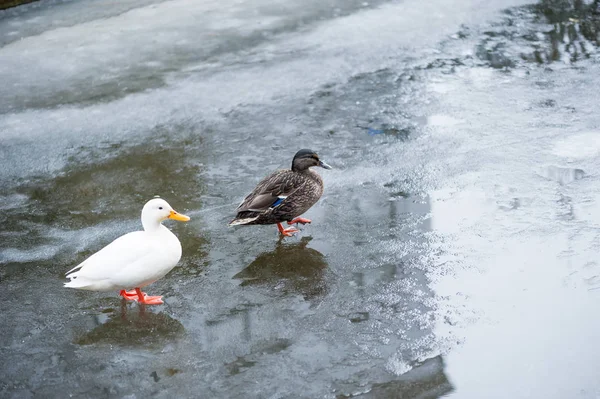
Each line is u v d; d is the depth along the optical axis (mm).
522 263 6004
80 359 5238
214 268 6320
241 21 13695
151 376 5016
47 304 5941
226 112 9805
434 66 10852
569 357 4922
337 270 6160
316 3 14555
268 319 5570
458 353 5035
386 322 5418
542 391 4641
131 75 11406
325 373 4926
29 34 13570
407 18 13203
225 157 8531
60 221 7344
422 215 6883
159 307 5809
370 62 11188
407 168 7844
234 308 5738
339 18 13500
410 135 8672
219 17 14016
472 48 11492
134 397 4816
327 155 8328
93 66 11867
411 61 11117
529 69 10469
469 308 5500
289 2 14734
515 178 7398
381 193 7375
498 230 6508
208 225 7047
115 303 5895
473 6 13641
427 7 13781
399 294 5746
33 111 10312
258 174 8055
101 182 8141
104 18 14328
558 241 6258
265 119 9492
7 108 10477
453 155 8047
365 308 5609
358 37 12359
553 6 13305
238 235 6852
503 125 8703
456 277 5902
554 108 9078
